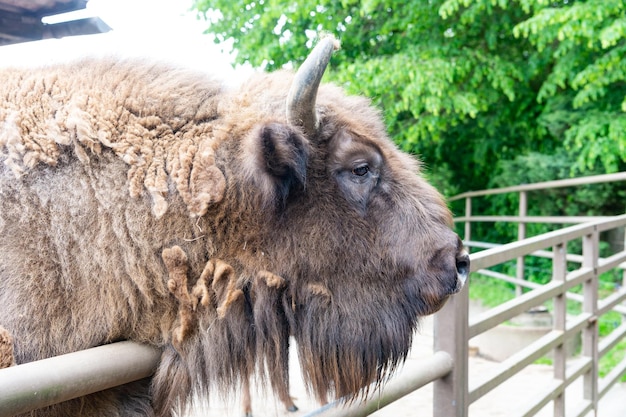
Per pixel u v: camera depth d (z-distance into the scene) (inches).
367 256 89.0
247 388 89.8
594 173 402.3
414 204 91.4
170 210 82.0
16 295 75.9
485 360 267.4
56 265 78.5
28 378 54.7
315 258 87.4
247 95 92.0
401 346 90.8
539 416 196.9
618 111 371.9
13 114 80.8
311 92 83.5
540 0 323.6
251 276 85.7
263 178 82.7
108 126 82.2
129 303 80.4
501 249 127.8
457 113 410.0
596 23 315.3
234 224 85.0
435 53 389.4
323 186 88.6
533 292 150.7
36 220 78.6
